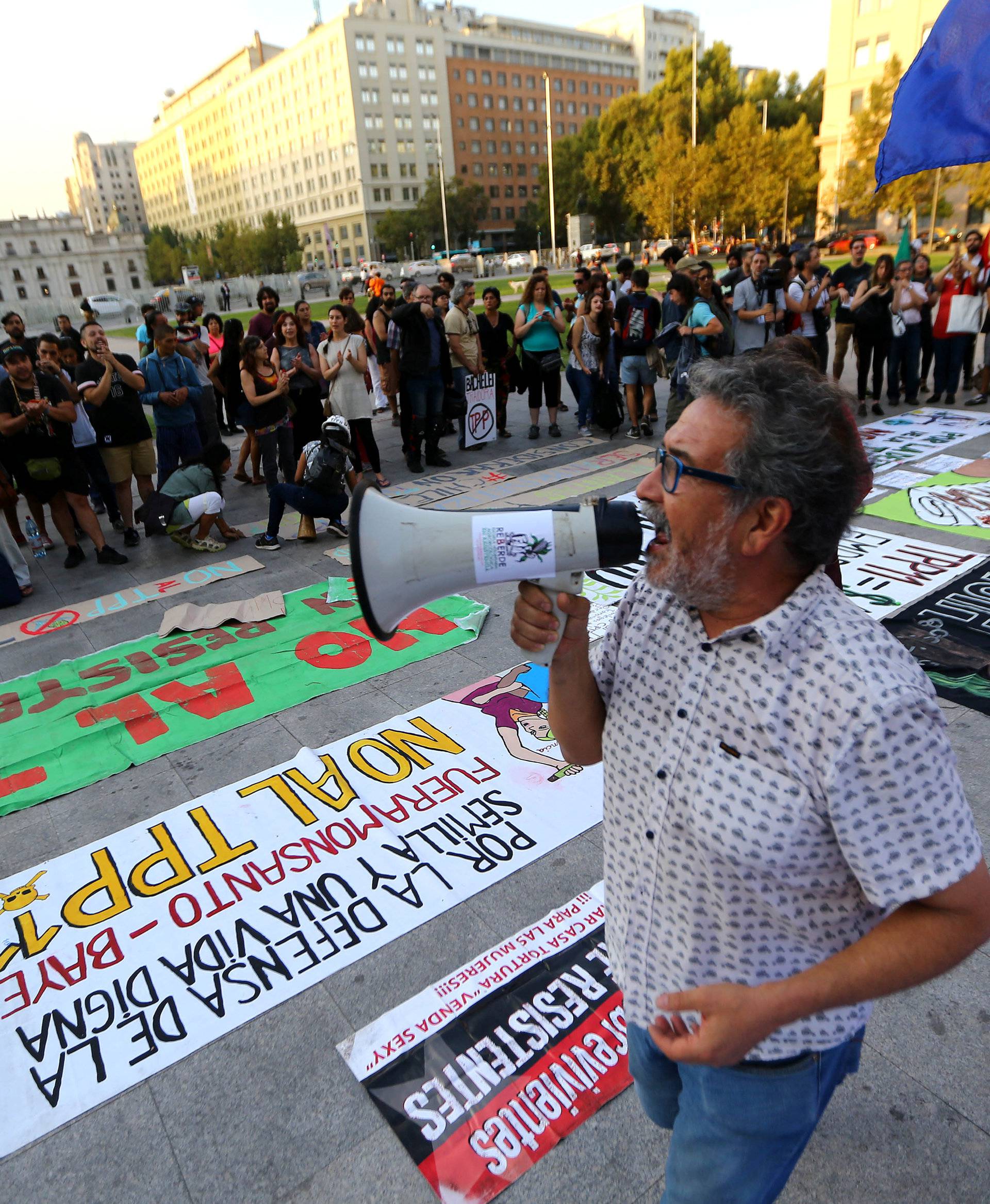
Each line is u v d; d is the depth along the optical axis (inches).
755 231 1691.7
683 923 41.6
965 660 141.8
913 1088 73.7
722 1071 42.9
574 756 50.7
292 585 206.7
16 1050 85.5
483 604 184.4
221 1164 72.6
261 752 135.0
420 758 128.9
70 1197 71.2
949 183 997.8
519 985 87.3
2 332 1775.3
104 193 6422.2
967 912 32.9
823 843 35.9
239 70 4160.9
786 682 35.1
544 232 2829.7
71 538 233.6
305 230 3818.9
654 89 2021.4
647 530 45.8
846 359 445.7
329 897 102.7
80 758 138.3
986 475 240.1
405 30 3233.3
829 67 1620.3
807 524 35.3
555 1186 68.3
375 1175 70.6
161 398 252.8
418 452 296.2
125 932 100.0
